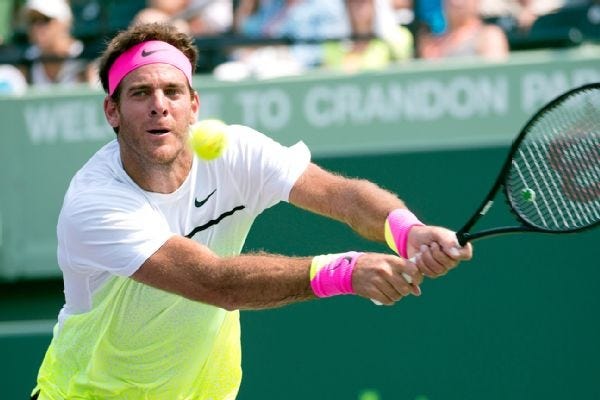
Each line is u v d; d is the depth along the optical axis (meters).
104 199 12.98
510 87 23.75
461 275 22.14
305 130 24.00
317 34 25.75
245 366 22.42
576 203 13.74
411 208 22.25
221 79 24.22
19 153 24.47
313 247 21.91
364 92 23.88
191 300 12.96
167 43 13.43
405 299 22.20
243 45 25.45
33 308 25.00
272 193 13.92
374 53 25.56
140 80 13.14
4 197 24.42
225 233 13.95
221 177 13.62
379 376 22.19
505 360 22.02
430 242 12.53
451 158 22.17
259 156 13.81
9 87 26.27
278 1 26.08
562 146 13.71
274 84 24.05
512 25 26.28
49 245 24.36
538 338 21.97
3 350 23.09
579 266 21.86
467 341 22.08
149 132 13.10
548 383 21.94
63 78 26.38
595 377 21.83
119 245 12.81
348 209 13.54
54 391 14.61
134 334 13.95
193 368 14.45
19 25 27.47
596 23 26.30
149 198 13.26
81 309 13.91
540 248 21.98
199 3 26.33
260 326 22.42
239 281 12.35
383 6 25.73
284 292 12.36
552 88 23.72
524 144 13.66
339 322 22.30
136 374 14.33
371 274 12.09
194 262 12.49
